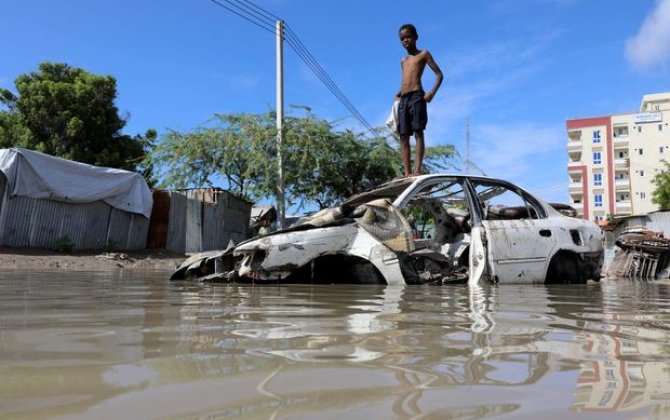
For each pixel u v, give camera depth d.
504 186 6.65
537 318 2.61
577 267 6.46
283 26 18.69
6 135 25.11
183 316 2.51
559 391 1.16
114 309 2.77
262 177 19.41
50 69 27.27
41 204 12.86
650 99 64.81
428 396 1.11
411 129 7.66
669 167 44.91
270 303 3.24
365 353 1.58
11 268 8.66
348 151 20.03
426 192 6.64
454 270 5.97
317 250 5.32
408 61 7.71
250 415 0.96
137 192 15.38
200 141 19.06
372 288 4.80
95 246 14.34
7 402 1.02
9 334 1.89
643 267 11.01
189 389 1.13
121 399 1.05
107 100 26.38
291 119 19.42
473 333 2.03
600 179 60.97
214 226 18.28
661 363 1.48
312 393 1.11
